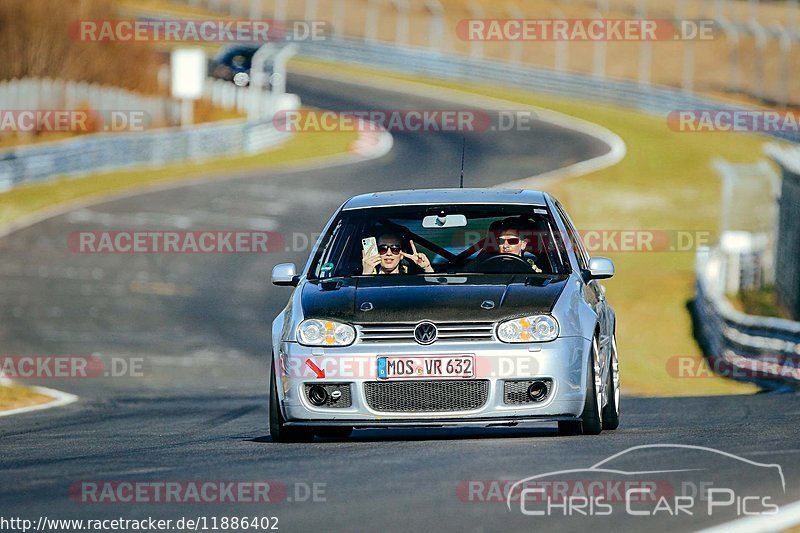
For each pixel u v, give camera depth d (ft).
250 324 282.56
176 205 407.23
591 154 556.92
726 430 92.99
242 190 441.27
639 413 124.77
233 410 146.00
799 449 77.92
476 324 88.28
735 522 54.39
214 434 109.19
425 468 72.59
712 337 270.87
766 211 384.06
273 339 93.97
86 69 502.38
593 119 640.17
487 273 96.43
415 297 90.94
